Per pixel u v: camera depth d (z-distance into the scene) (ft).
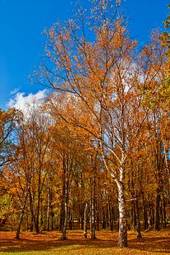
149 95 55.31
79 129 74.38
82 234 123.24
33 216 133.39
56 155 122.52
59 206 153.58
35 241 100.78
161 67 70.18
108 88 72.54
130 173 101.71
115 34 71.67
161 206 147.64
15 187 123.75
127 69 72.33
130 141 74.74
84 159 110.63
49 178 143.43
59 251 71.82
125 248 70.08
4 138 115.55
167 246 76.89
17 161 119.75
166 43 55.52
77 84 72.13
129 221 146.61
